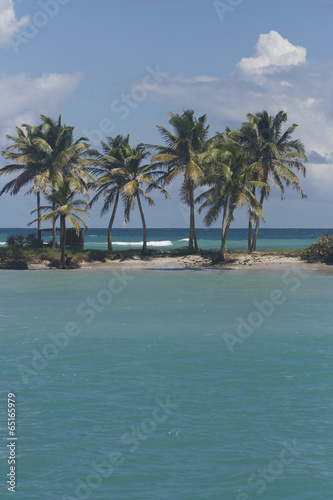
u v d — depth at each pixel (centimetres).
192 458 1250
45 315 3114
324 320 2931
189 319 2973
